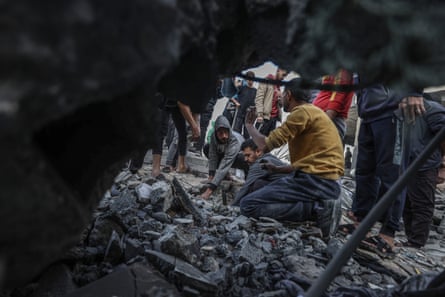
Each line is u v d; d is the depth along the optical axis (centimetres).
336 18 81
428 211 385
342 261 118
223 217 332
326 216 327
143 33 62
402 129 306
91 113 91
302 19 85
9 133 50
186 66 105
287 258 236
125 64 61
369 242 313
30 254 66
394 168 309
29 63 50
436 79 79
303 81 115
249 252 229
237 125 742
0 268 59
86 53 56
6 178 53
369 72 87
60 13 52
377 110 311
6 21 48
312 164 339
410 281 179
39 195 59
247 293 187
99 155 96
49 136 89
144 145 103
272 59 123
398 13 75
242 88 743
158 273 170
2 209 54
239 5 103
